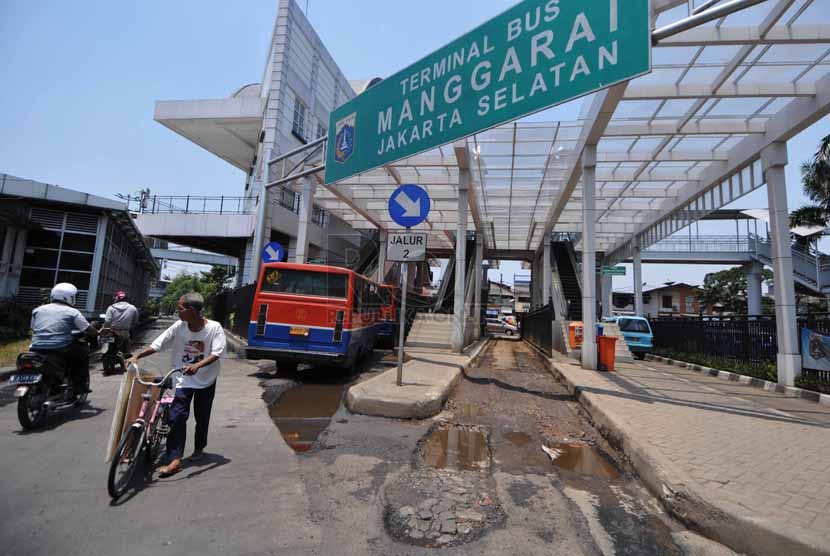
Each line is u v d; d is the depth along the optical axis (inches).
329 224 979.9
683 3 268.8
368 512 124.6
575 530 119.0
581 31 196.1
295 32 780.6
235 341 521.7
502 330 1583.4
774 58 325.1
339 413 238.2
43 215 534.6
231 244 882.8
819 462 164.4
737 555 110.7
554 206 652.7
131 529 110.0
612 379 354.9
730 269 1524.4
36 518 113.7
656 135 421.4
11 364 308.7
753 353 461.7
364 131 315.3
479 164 543.2
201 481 141.4
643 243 813.9
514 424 234.1
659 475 144.6
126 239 720.3
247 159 1081.4
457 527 117.8
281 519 118.1
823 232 895.7
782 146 403.5
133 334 608.7
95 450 165.6
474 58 240.5
